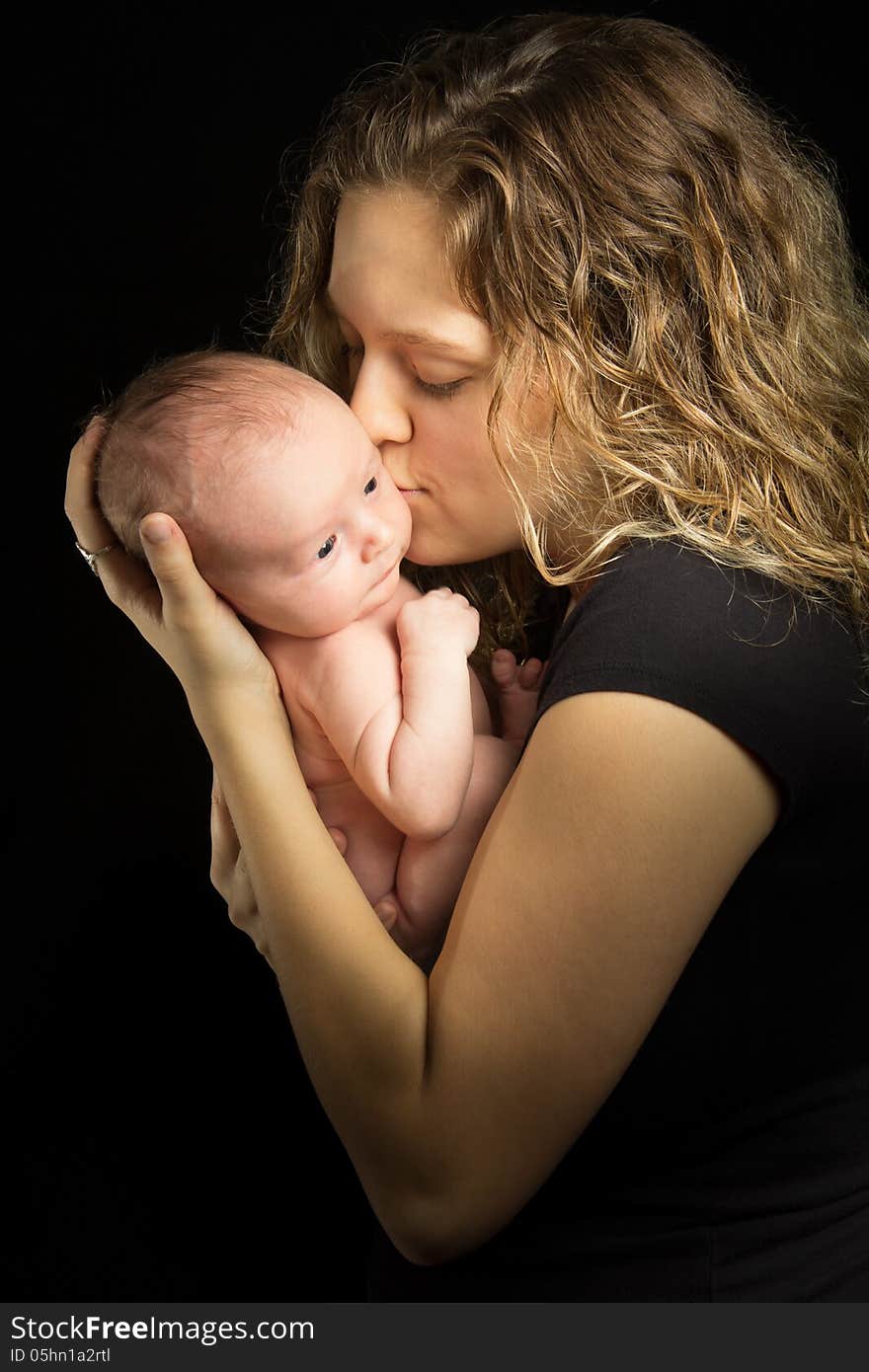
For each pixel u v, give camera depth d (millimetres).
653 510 1183
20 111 2641
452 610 1316
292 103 2598
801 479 1220
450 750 1253
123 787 2674
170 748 2680
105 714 2693
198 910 2604
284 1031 2486
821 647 1087
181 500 1242
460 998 1079
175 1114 2402
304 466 1229
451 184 1171
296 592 1263
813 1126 1190
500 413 1195
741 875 1111
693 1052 1154
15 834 2654
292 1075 2441
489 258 1163
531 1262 1233
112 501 1282
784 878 1115
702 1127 1184
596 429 1179
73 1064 2457
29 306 2691
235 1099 2418
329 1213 2287
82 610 2701
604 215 1185
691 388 1215
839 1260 1178
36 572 2707
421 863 1315
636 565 1104
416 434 1259
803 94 2400
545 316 1166
